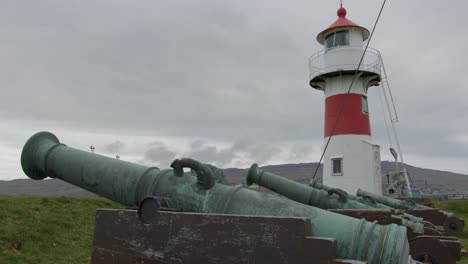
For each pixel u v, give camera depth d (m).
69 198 14.55
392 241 3.86
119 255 4.89
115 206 15.39
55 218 11.77
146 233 4.70
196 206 4.76
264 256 3.95
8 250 9.07
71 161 5.79
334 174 19.81
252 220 4.06
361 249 3.88
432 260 6.18
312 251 3.75
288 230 3.86
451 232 14.05
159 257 4.57
